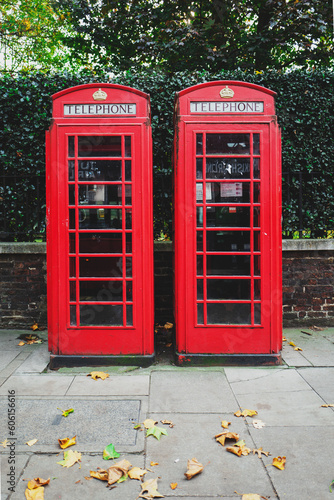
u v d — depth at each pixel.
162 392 3.39
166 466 2.38
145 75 5.27
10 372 3.83
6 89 5.17
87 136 3.88
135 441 2.63
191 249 3.97
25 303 5.23
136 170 3.92
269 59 8.21
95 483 2.25
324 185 5.48
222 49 7.80
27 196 5.37
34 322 5.24
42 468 2.37
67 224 3.93
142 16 7.71
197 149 3.93
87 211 3.95
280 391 3.41
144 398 3.28
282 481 2.24
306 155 5.41
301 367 3.95
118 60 8.55
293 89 5.32
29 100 5.18
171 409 3.09
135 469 2.33
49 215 3.93
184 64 7.81
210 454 2.50
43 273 5.21
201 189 3.96
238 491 2.17
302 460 2.43
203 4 7.77
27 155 5.30
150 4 7.71
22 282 5.21
